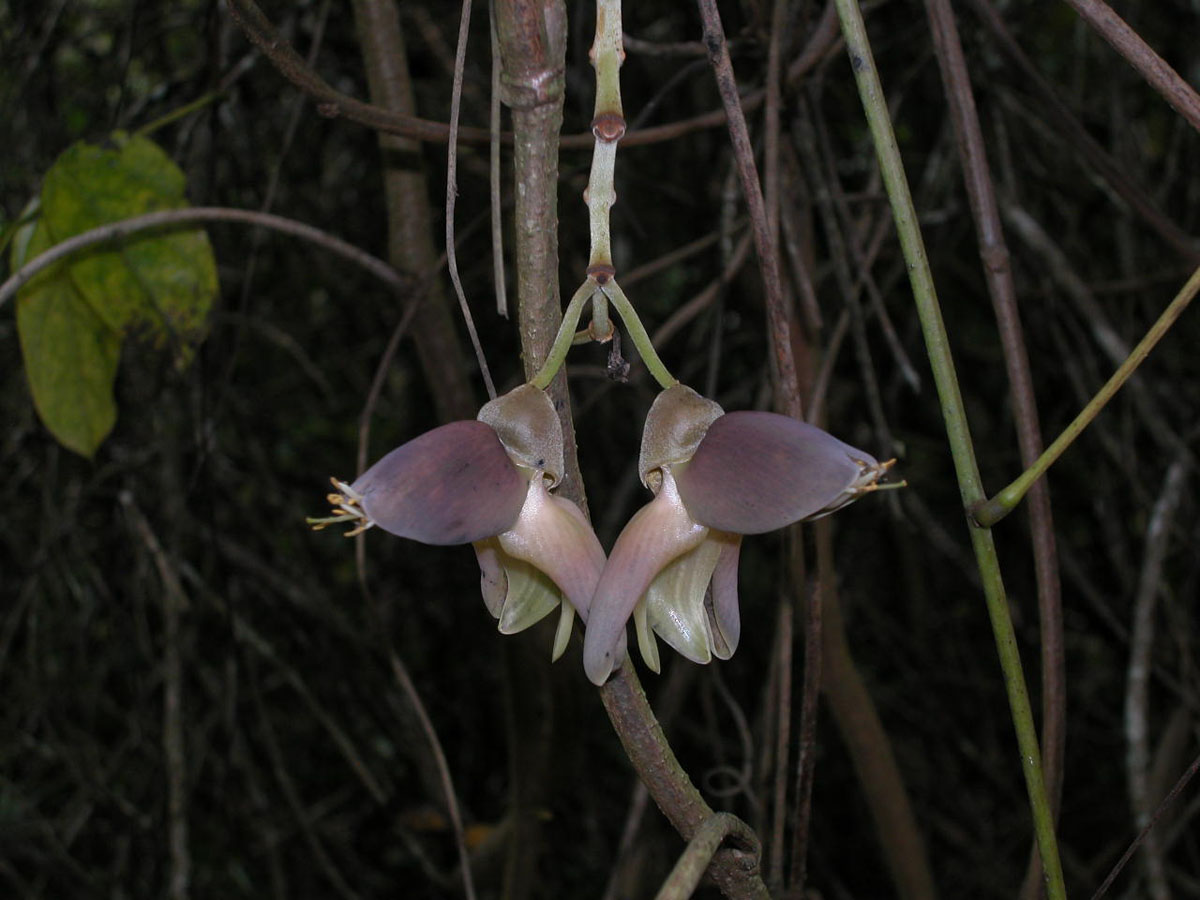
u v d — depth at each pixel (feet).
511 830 2.69
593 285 1.04
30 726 3.26
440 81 3.16
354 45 3.01
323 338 3.94
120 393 3.14
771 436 1.00
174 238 1.87
